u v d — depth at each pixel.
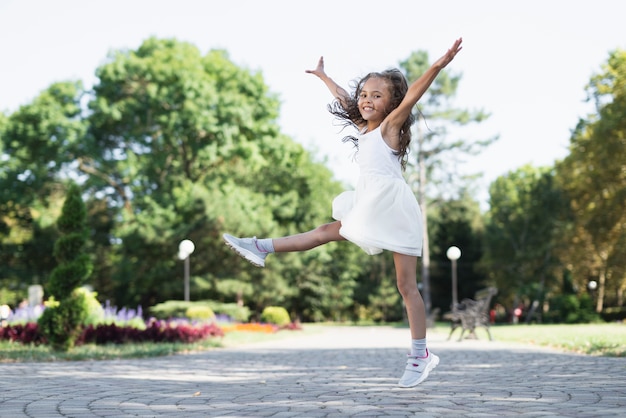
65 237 12.86
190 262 37.66
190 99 37.12
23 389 6.30
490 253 53.72
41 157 38.38
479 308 18.41
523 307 56.25
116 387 6.52
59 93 39.25
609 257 40.00
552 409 4.55
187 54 40.53
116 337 14.78
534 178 60.25
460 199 46.50
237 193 39.91
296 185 49.31
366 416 4.30
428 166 45.38
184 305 27.91
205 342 16.67
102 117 38.12
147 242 36.41
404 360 10.95
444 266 56.38
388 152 4.72
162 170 40.56
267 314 32.28
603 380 6.65
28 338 13.43
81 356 11.41
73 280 12.55
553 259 50.06
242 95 39.84
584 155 37.62
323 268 49.22
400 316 56.22
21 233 44.56
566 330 21.09
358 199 4.75
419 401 5.04
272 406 4.89
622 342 12.49
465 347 14.46
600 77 37.41
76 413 4.66
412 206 4.73
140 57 40.72
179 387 6.53
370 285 58.31
